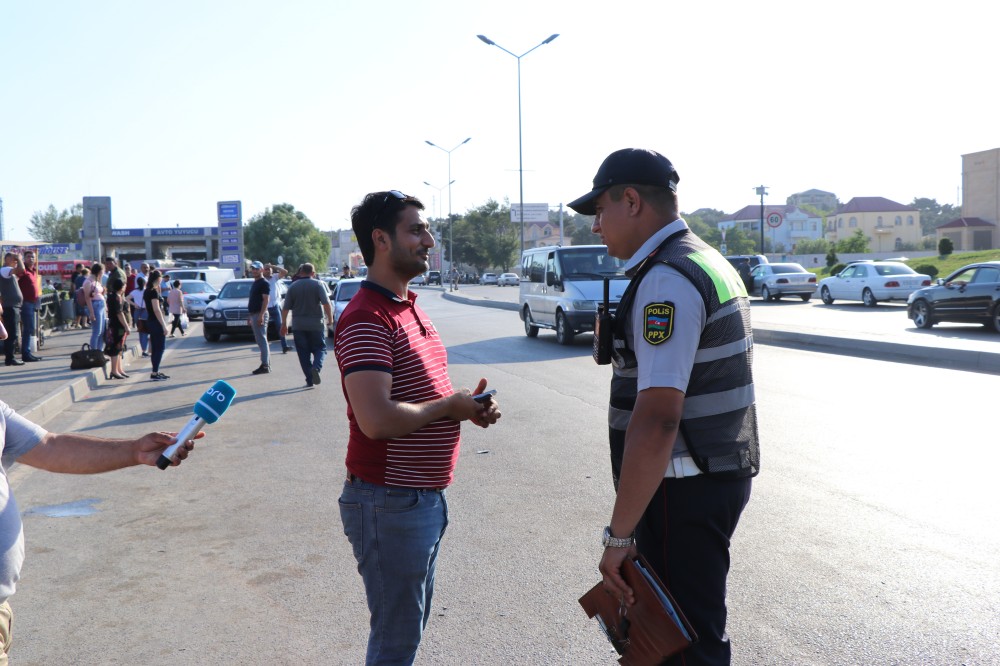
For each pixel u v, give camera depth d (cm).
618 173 239
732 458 233
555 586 435
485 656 361
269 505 601
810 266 7456
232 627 399
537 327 1908
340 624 400
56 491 655
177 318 2317
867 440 736
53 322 2266
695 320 220
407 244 261
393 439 256
